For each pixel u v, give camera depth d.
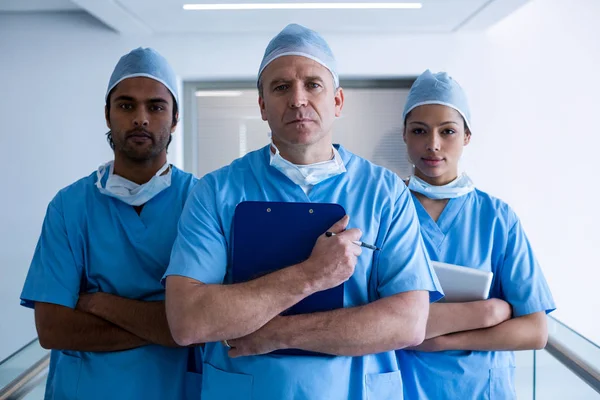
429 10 2.93
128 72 1.45
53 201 1.46
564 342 1.59
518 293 1.43
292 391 1.07
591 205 3.42
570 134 3.42
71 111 3.35
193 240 1.12
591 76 3.40
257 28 3.24
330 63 1.18
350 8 2.89
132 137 1.42
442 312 1.36
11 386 1.42
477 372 1.41
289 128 1.12
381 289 1.14
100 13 2.94
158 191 1.46
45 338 1.33
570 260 3.43
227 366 1.12
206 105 3.53
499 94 3.41
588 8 3.38
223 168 1.25
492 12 2.96
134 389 1.34
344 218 1.09
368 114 3.53
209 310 1.02
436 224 1.54
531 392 1.60
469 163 3.41
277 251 1.10
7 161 3.34
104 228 1.42
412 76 3.46
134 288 1.39
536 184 3.42
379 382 1.12
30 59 3.34
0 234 3.34
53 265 1.38
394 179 1.25
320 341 1.04
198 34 3.38
